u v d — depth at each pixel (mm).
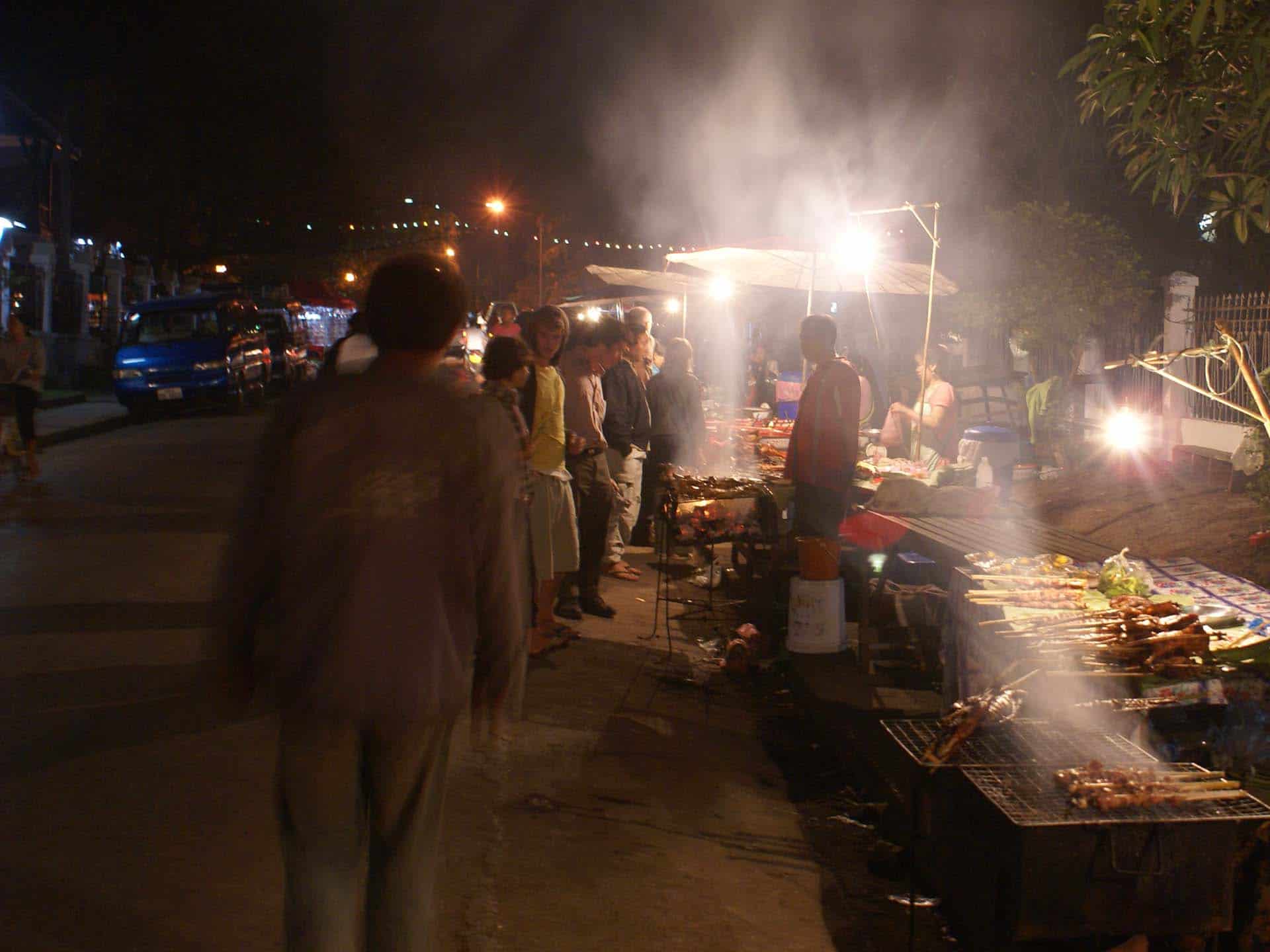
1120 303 12602
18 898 3805
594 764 5500
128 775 4945
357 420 2822
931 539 6746
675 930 3947
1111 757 3922
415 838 2918
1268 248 14969
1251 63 4785
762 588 8781
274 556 2818
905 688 6629
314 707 2727
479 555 2945
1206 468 9398
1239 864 3559
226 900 3889
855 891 4379
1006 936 3510
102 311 34594
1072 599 5141
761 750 6000
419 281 2900
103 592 8445
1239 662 4445
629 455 10266
